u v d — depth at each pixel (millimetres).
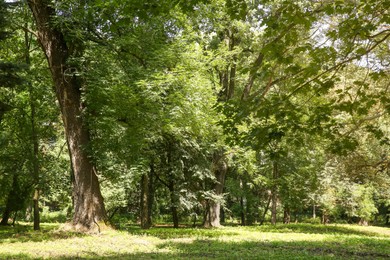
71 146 17875
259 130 7039
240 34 22906
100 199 18000
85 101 17781
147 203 23734
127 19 7750
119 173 19625
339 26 6477
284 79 7160
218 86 24359
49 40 17844
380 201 36719
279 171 33719
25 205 29234
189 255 12047
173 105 17578
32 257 11180
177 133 18953
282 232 24062
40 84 21750
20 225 30703
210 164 24781
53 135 28391
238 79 26266
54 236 15867
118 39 17234
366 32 6098
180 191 23828
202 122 18625
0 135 24438
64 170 26312
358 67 10562
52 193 27469
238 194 33844
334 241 17609
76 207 17688
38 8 17703
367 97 7129
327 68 6535
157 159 23594
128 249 13367
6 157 24656
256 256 11883
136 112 17203
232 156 27359
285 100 6953
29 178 25469
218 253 12570
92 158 17797
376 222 46719
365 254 13180
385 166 14805
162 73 16984
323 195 32125
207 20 22922
